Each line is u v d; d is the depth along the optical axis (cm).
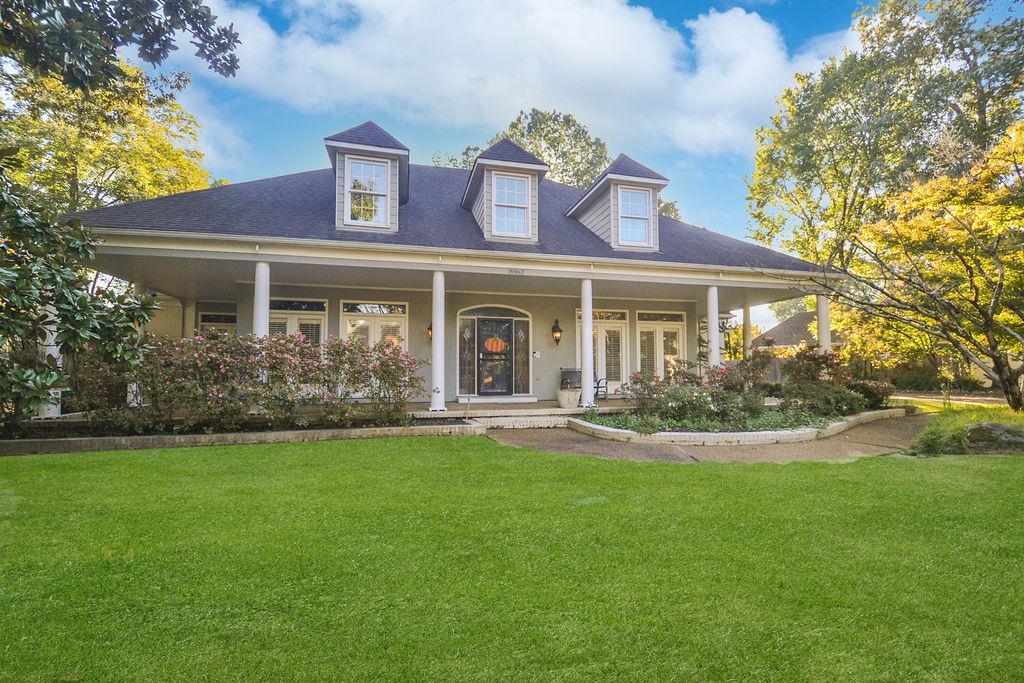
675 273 1121
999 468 566
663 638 228
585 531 368
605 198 1228
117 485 486
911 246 1063
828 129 1878
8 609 252
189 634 231
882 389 1149
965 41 1548
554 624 239
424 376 1248
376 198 1032
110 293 643
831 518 397
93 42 806
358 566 304
